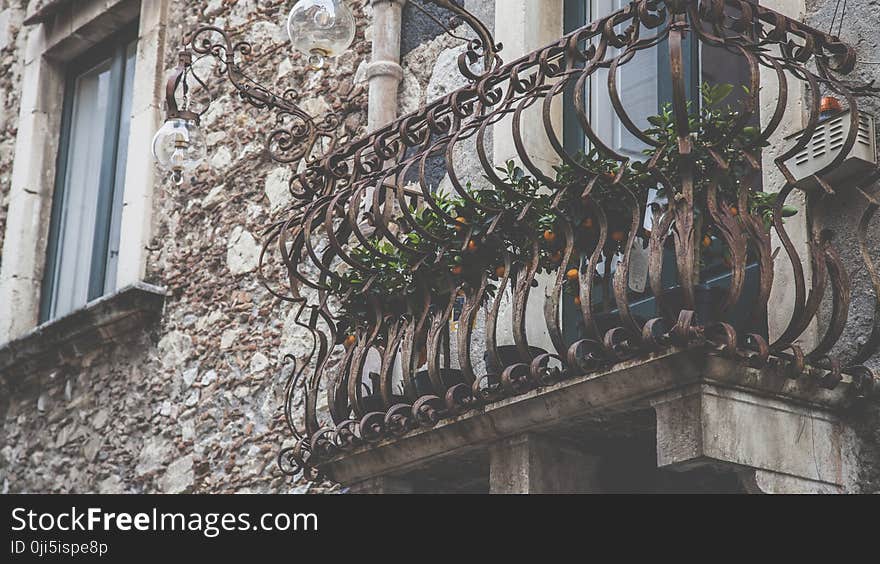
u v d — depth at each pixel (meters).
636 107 8.53
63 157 12.87
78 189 12.68
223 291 10.58
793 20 6.79
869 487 6.55
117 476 10.91
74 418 11.52
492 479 7.23
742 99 7.96
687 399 6.28
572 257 7.24
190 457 10.34
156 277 11.16
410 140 7.79
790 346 6.43
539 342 8.20
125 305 10.95
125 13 12.38
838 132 6.78
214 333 10.52
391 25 9.80
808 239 6.89
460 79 9.35
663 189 6.74
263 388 10.02
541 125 8.67
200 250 10.88
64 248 12.59
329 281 9.69
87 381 11.51
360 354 7.78
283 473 8.71
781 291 6.90
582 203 6.93
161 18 11.86
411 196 8.34
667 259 7.88
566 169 7.16
